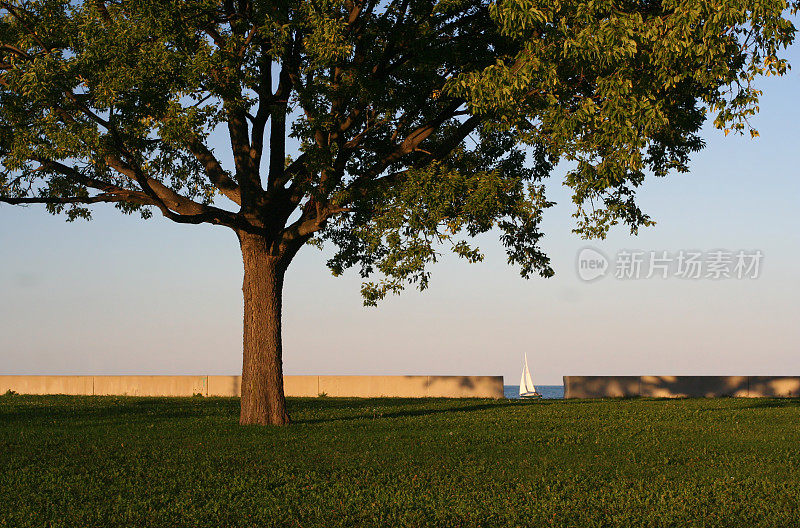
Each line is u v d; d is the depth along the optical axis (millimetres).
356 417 21094
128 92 15852
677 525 9375
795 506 10156
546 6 14000
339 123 18562
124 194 18062
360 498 10656
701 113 18234
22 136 16016
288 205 19688
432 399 29312
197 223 17391
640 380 31641
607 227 20109
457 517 9766
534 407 24312
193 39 16391
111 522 9547
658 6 15219
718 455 14125
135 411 23391
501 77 14617
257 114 19219
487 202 16734
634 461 13430
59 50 16234
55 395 32500
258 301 19109
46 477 12023
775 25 13344
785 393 30875
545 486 11406
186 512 9984
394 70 19469
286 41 16625
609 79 14234
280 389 19031
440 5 17125
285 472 12508
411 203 16703
